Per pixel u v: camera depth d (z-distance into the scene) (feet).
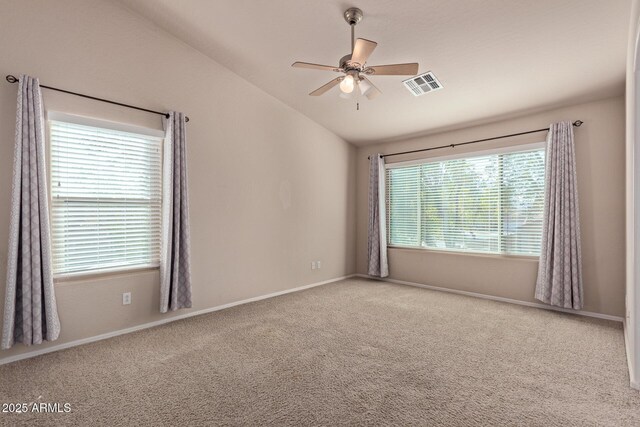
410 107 14.33
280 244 15.49
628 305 9.42
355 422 6.02
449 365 8.28
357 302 14.10
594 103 12.37
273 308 13.17
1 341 8.30
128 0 10.29
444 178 16.63
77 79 9.58
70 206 9.62
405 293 15.72
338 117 16.40
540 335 10.32
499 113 13.97
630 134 8.26
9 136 8.49
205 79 12.61
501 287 14.53
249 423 5.99
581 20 8.54
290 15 9.82
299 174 16.44
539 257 13.55
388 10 8.96
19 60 8.62
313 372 7.89
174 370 7.97
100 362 8.38
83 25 9.72
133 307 10.69
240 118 13.76
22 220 8.34
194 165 12.26
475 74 11.44
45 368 8.05
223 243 13.17
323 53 11.54
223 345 9.48
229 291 13.39
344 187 19.29
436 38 9.87
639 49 6.69
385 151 18.93
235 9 9.94
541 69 10.77
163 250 11.12
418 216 17.61
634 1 7.10
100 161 10.16
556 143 12.75
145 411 6.33
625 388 7.21
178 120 11.39
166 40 11.53
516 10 8.48
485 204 15.21
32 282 8.44
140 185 11.03
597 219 12.23
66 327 9.39
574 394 6.97
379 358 8.66
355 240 20.15
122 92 10.48
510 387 7.24
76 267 9.72
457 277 15.93
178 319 11.75
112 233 10.42
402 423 6.00
